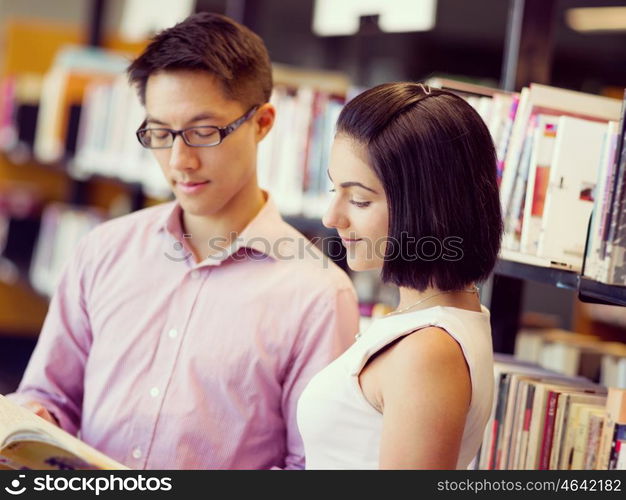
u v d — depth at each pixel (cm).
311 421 183
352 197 176
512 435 227
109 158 507
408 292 183
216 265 250
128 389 248
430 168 168
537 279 213
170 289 252
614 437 198
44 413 251
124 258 261
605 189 191
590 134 215
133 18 549
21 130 625
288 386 243
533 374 236
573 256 214
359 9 358
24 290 685
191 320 248
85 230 568
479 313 179
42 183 698
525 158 222
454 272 172
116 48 673
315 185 340
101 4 667
